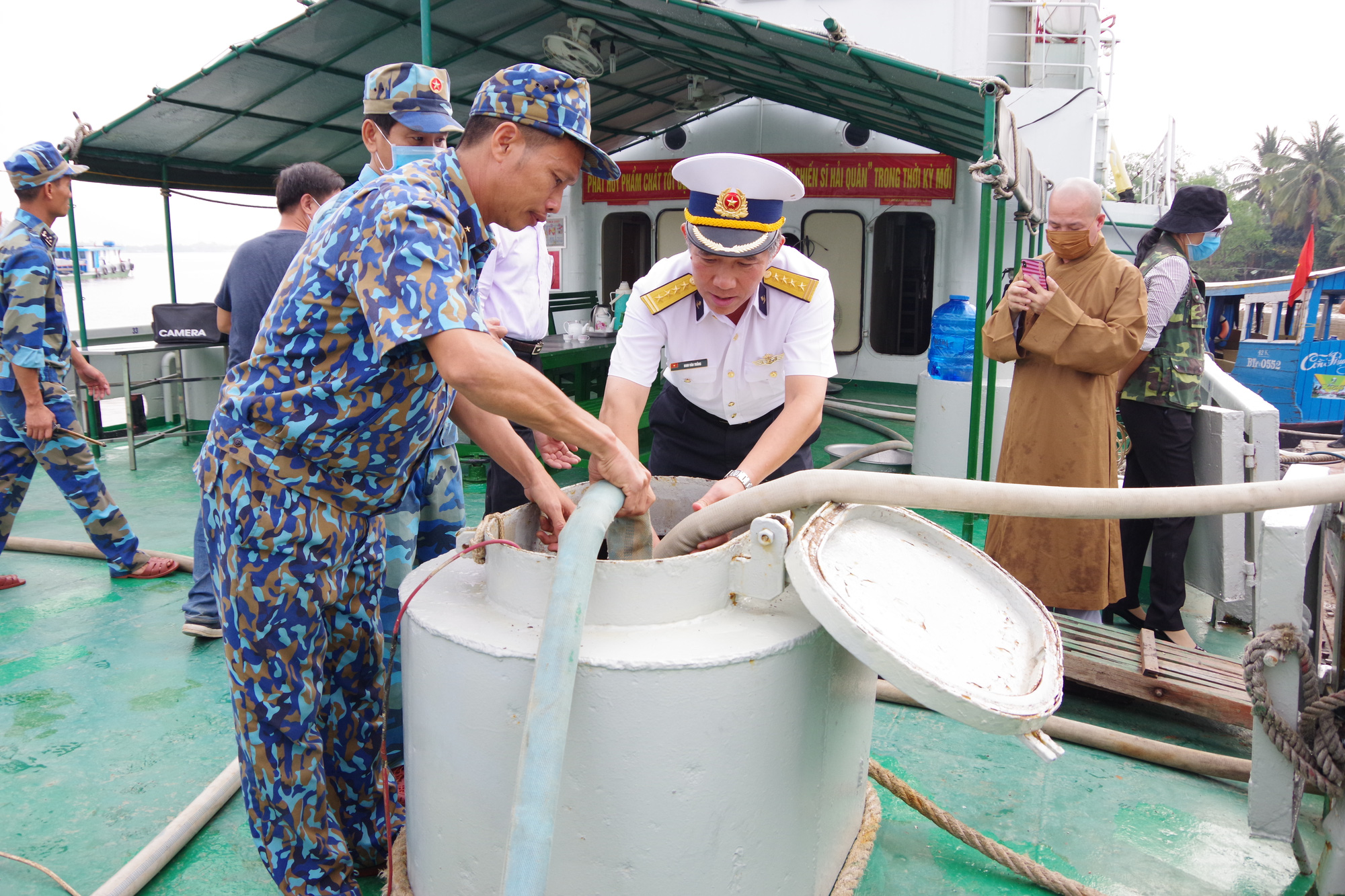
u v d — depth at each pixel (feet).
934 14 26.96
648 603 5.18
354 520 5.72
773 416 8.68
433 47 22.29
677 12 16.24
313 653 5.80
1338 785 6.48
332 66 21.93
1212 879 7.16
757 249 6.68
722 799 5.03
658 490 7.34
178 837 7.23
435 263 4.68
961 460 19.86
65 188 12.60
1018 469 11.16
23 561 14.94
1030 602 6.22
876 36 27.40
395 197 4.78
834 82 18.58
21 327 12.30
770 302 7.88
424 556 8.66
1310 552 7.94
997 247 16.08
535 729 4.33
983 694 4.72
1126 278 10.59
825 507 5.90
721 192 6.61
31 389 12.41
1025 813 8.04
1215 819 8.00
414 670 5.48
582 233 34.35
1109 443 10.96
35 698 9.98
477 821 5.22
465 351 4.58
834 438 25.17
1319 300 41.50
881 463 22.33
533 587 5.27
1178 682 9.62
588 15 20.86
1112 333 10.28
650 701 4.79
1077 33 29.19
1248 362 45.09
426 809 5.53
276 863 6.04
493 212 5.31
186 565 14.29
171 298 27.91
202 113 23.20
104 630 11.98
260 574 5.49
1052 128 27.58
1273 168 272.92
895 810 8.06
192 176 27.35
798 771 5.43
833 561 5.46
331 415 5.19
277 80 22.13
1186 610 13.92
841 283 32.50
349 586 6.18
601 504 5.09
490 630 5.17
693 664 4.78
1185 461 12.05
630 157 33.81
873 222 31.12
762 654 4.99
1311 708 6.62
